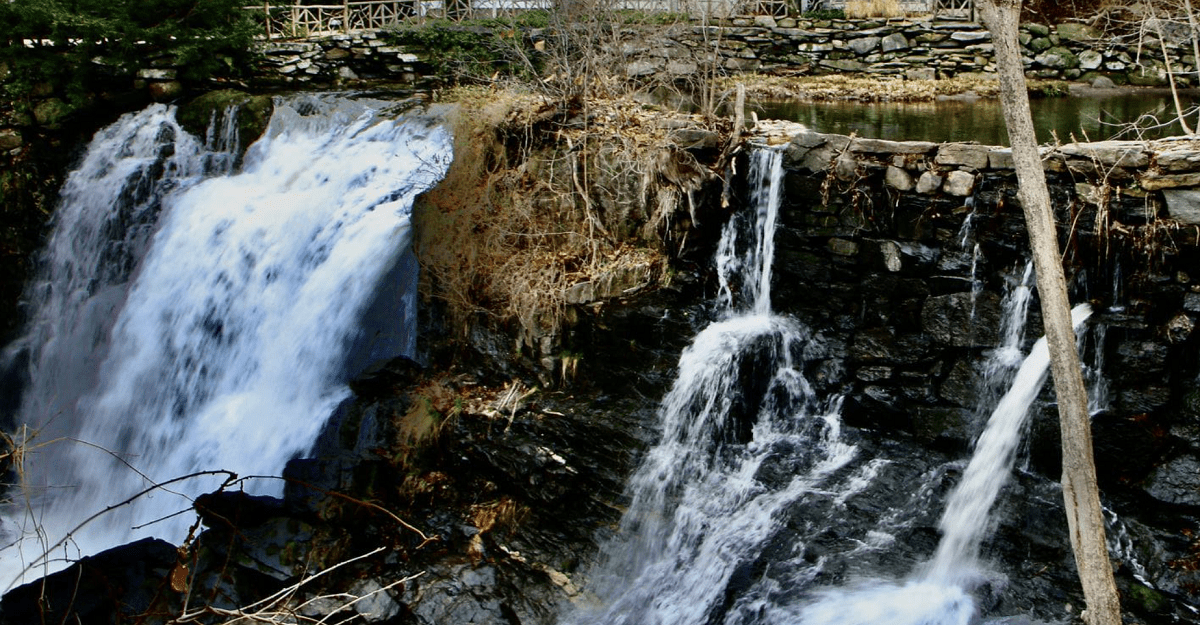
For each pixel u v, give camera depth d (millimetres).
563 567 7820
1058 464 7047
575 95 9602
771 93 12055
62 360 12227
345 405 9156
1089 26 12695
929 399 7664
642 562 7723
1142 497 6891
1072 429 5359
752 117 9586
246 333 10633
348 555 8031
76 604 7773
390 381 9211
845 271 8039
